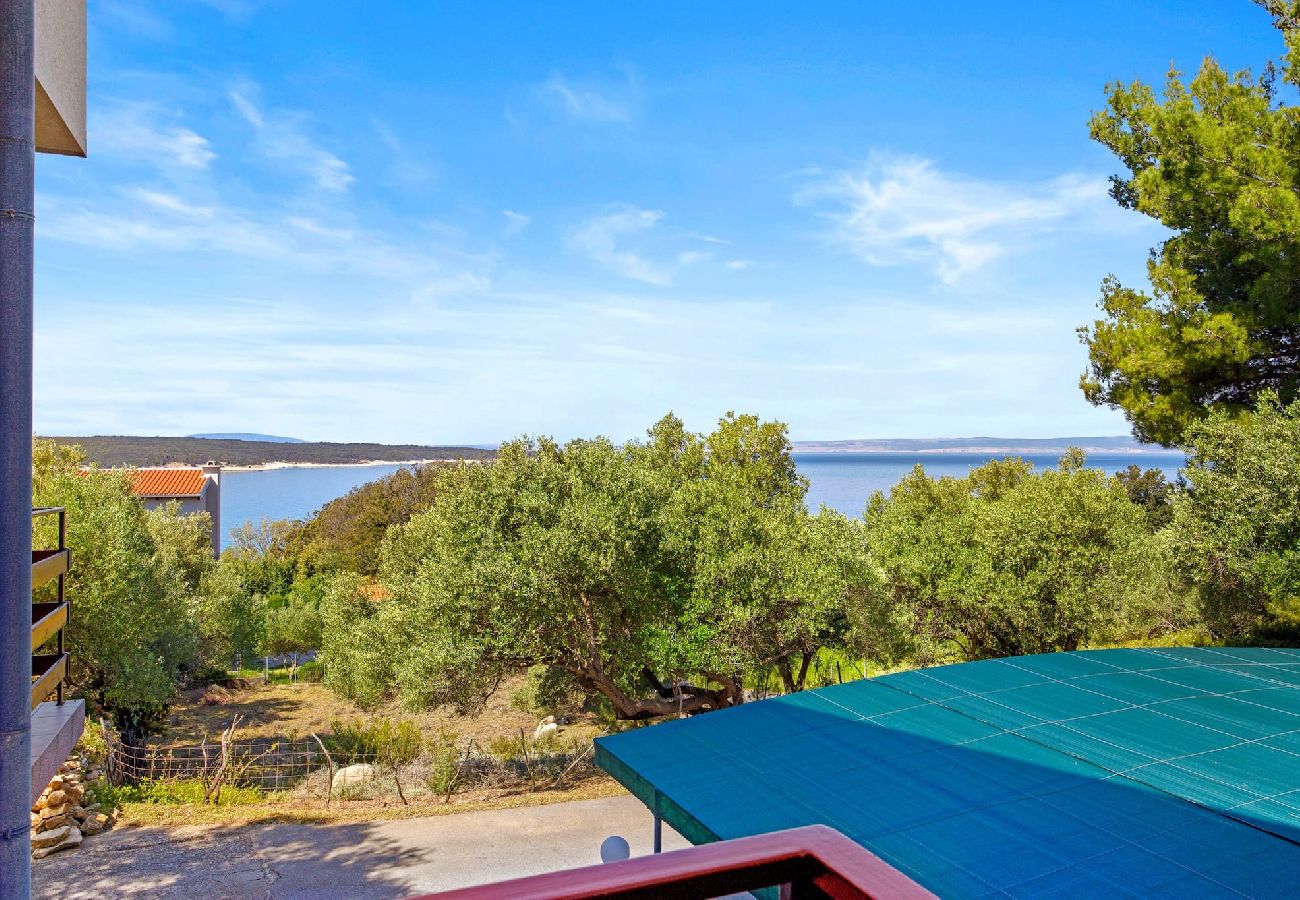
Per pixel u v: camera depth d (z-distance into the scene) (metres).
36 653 5.74
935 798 7.18
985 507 21.05
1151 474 39.94
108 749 17.06
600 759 9.02
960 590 19.88
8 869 2.87
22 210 2.94
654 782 7.92
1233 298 18.22
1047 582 18.78
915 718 9.19
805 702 9.93
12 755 2.87
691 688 20.45
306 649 37.28
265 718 27.81
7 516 2.88
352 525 53.25
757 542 18.33
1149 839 6.32
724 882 1.43
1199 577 16.03
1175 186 17.48
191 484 50.00
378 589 35.84
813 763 8.11
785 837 1.55
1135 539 19.08
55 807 12.79
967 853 6.21
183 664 28.42
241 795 16.11
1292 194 15.74
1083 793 7.16
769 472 27.20
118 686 18.44
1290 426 14.79
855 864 1.44
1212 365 17.83
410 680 16.50
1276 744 8.16
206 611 28.39
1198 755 7.89
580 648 17.81
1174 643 19.55
